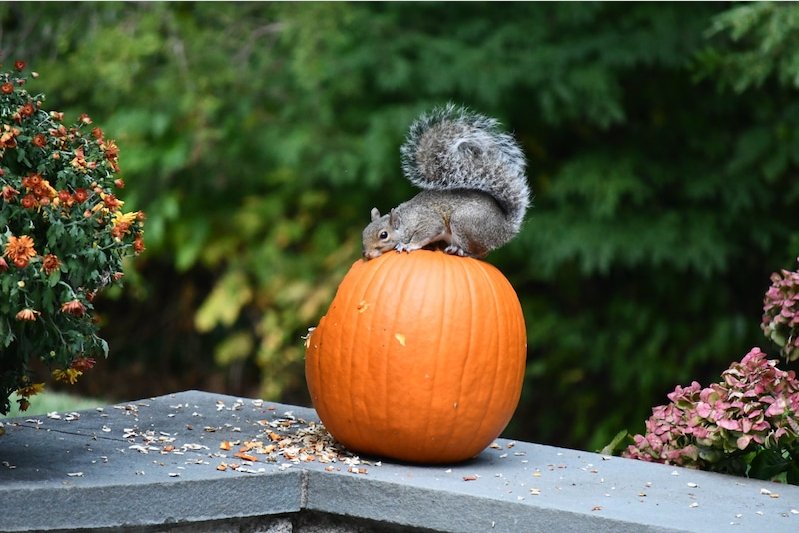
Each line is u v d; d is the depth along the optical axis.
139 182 12.13
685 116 11.59
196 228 12.73
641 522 4.51
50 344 4.50
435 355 5.18
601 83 10.62
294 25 11.35
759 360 5.74
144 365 14.29
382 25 11.44
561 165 11.91
